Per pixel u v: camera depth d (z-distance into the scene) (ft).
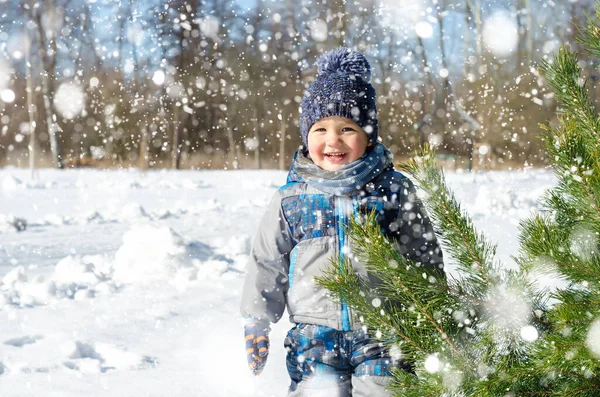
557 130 6.09
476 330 6.01
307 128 7.39
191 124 114.21
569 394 5.58
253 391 9.16
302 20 74.59
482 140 62.59
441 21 66.03
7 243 24.08
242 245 20.98
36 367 10.26
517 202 32.83
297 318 6.90
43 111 109.81
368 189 7.04
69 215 33.55
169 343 11.68
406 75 70.90
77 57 88.07
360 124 7.26
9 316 13.42
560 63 6.06
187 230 28.17
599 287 5.71
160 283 16.89
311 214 6.98
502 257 15.35
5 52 48.06
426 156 6.39
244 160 128.26
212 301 14.97
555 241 5.86
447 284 6.09
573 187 5.90
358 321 6.64
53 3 84.33
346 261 6.32
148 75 73.77
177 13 57.62
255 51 92.68
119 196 47.55
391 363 6.51
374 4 65.72
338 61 7.42
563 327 5.63
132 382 9.59
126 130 95.30
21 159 110.11
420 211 6.94
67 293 15.64
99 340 11.77
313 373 6.72
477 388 5.68
